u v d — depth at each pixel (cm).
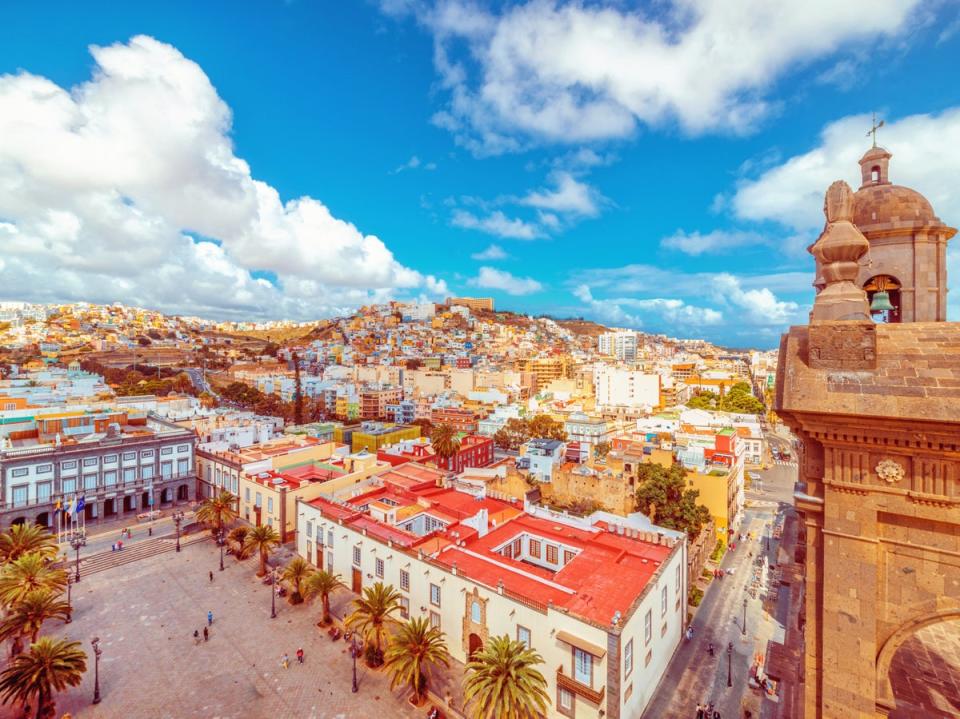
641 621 3828
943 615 1289
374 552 5209
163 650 4678
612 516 5816
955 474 1259
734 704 3988
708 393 18412
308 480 7606
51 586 4712
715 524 7294
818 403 1400
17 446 7575
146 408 11575
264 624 5109
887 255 2039
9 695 3612
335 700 4028
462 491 6881
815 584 1495
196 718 3853
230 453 8831
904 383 1316
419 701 3934
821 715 1449
